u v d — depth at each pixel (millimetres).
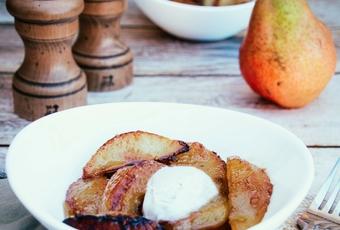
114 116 523
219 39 802
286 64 623
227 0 769
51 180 483
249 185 460
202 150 492
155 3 761
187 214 434
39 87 617
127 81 699
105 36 682
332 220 481
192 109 531
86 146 509
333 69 645
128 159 482
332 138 615
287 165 483
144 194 449
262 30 626
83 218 410
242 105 667
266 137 507
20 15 590
